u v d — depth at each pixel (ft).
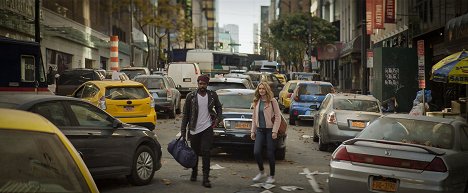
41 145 10.66
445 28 69.97
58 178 10.48
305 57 193.88
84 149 27.02
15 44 51.72
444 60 47.32
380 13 104.68
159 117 75.56
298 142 53.72
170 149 31.50
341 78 184.96
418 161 23.61
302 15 195.62
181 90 117.60
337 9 206.80
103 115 29.12
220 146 39.11
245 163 39.86
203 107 31.01
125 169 29.76
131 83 50.90
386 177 23.79
